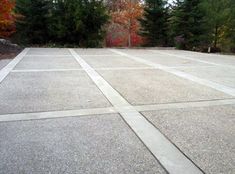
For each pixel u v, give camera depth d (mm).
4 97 4867
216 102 4875
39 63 9125
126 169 2566
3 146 2963
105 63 9602
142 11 24766
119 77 7027
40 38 17578
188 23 19047
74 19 16891
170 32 21375
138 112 4227
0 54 11242
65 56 11523
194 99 5043
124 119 3898
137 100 4887
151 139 3240
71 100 4781
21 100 4711
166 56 12711
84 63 9453
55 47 16938
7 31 16453
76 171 2512
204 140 3244
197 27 19031
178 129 3564
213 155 2877
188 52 15641
